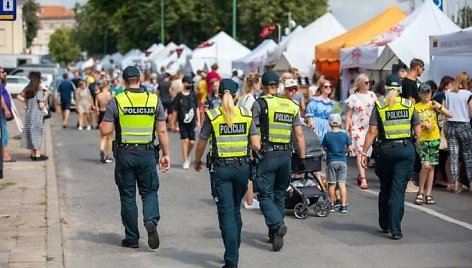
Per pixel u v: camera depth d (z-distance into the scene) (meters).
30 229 14.69
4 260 12.21
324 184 17.69
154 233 12.97
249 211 17.12
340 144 16.86
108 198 19.14
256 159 13.17
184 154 25.27
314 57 38.38
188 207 17.80
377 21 35.03
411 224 15.61
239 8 94.81
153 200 13.20
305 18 92.50
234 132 12.11
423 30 28.06
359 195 19.55
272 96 13.45
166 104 40.31
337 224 15.61
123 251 13.28
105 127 13.10
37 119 26.31
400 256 12.77
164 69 52.06
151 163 13.14
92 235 14.65
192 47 100.75
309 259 12.59
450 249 13.30
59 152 30.52
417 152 18.05
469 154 19.80
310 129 16.58
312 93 24.72
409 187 19.80
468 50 22.05
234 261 11.82
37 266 11.86
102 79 43.56
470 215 16.69
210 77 39.81
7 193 19.22
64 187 21.08
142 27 101.88
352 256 12.78
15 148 30.59
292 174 16.28
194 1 96.81
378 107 14.07
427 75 26.88
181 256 12.91
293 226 15.40
